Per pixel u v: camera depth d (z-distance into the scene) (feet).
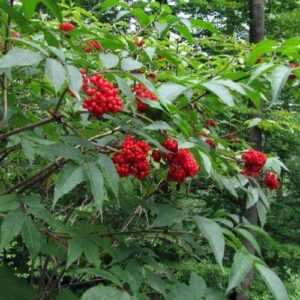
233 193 7.36
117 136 6.39
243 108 12.20
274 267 23.34
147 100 5.71
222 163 7.98
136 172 5.61
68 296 5.85
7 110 6.70
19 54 4.12
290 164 29.07
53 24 9.76
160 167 7.84
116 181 4.97
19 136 7.00
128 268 5.66
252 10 19.62
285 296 5.19
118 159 5.47
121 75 5.99
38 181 7.18
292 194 30.89
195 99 6.97
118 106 5.30
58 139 7.82
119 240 6.31
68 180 4.77
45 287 7.88
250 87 5.90
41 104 6.95
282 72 5.32
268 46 5.94
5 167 9.89
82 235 5.52
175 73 8.98
